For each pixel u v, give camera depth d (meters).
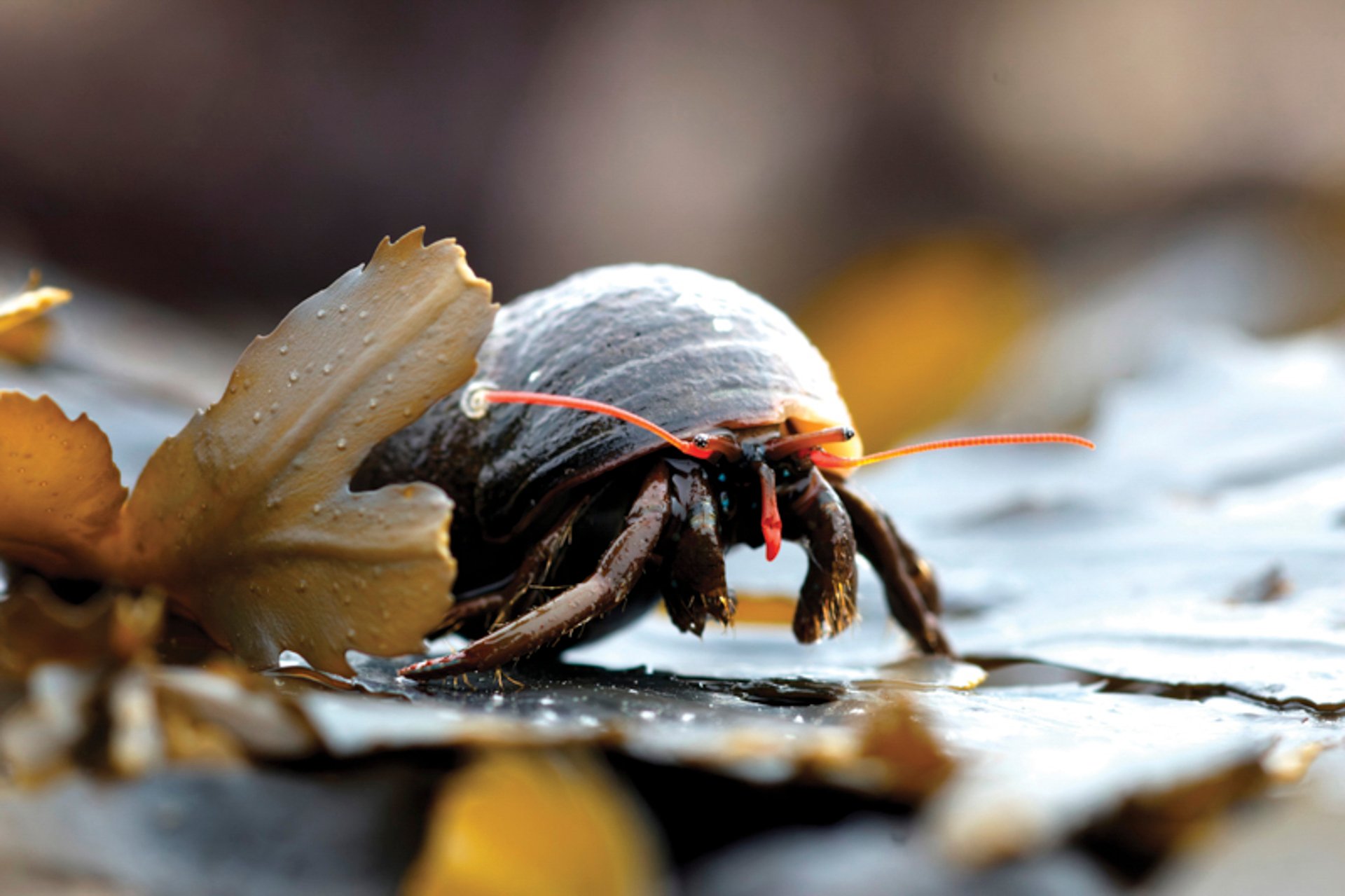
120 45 0.77
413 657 0.23
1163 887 0.17
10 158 0.75
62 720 0.19
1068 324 0.68
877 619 0.25
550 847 0.17
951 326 0.76
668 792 0.19
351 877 0.17
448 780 0.19
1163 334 0.54
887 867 0.17
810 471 0.23
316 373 0.21
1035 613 0.25
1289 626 0.24
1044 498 0.28
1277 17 0.82
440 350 0.21
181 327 0.65
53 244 0.77
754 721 0.21
